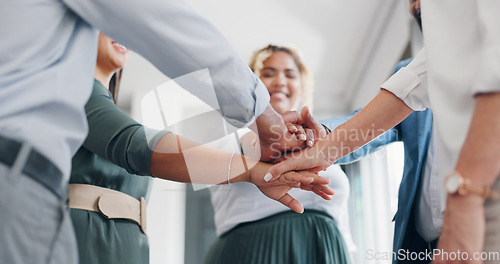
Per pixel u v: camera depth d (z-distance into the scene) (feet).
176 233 18.39
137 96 18.53
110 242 4.09
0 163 2.48
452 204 2.83
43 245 2.54
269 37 17.46
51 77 2.73
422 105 4.25
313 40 17.66
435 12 3.25
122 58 4.98
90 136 4.21
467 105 3.01
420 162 4.28
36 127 2.64
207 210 19.43
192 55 3.32
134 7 3.06
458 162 2.85
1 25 2.70
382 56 16.72
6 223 2.41
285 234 5.27
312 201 5.39
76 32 3.01
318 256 5.23
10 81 2.64
